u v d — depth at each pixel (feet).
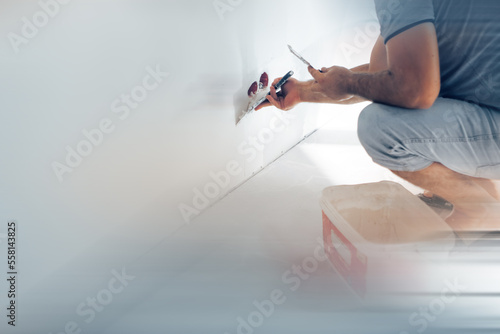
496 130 4.08
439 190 4.72
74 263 3.23
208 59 3.86
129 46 3.07
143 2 3.08
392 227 3.87
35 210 2.83
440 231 3.92
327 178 5.27
